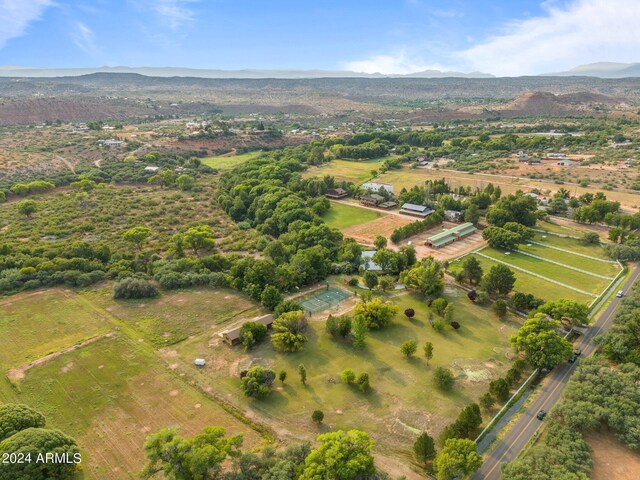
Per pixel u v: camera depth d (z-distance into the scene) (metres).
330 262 122.62
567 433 58.81
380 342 87.19
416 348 84.31
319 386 73.81
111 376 75.44
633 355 73.69
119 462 57.66
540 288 110.88
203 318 95.31
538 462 54.09
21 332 88.75
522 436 62.44
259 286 102.69
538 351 77.31
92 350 82.81
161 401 69.62
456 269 121.75
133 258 125.25
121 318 94.88
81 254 121.88
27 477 48.88
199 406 68.69
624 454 58.31
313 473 49.25
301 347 84.38
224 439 54.44
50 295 104.31
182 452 51.62
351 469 49.41
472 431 61.16
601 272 119.56
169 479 51.72
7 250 121.62
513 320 95.56
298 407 68.75
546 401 69.81
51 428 63.16
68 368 77.31
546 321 82.81
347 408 68.56
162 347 84.38
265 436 62.47
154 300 103.12
